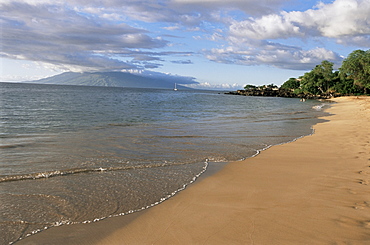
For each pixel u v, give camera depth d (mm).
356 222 4648
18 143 11164
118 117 22344
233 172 7840
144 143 11734
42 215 4965
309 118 25516
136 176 7289
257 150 10891
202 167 8297
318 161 9164
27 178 6867
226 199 5777
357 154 10094
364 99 71312
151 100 57812
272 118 25156
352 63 92625
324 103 65875
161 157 9406
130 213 5090
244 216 4922
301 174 7660
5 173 7168
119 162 8586
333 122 21219
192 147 11211
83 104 36781
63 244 4043
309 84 114812
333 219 4762
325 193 6102
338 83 108875
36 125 16562
